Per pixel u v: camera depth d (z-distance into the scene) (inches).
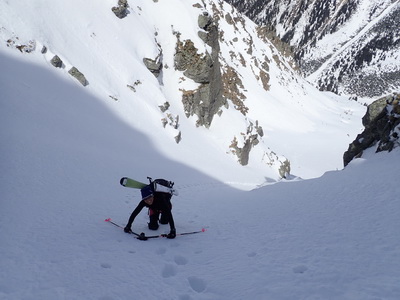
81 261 217.0
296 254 229.0
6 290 170.6
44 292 173.5
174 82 1512.1
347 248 225.0
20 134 561.9
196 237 299.4
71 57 1008.9
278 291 176.9
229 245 270.2
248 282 193.8
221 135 1546.5
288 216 346.0
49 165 498.0
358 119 3622.0
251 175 1342.3
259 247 256.2
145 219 356.8
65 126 736.3
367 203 329.7
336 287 172.6
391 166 443.2
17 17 892.6
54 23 1026.7
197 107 1509.6
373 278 176.2
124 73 1182.3
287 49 4490.7
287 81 3508.9
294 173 1897.1
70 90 901.8
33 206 322.0
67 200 374.0
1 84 682.2
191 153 1190.9
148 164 839.7
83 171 543.8
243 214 392.5
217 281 201.5
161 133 1137.4
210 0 3245.6
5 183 368.5
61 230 273.1
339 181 466.3
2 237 236.1
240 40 3213.6
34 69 839.1
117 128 951.6
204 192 683.4
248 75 2945.4
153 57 1355.8
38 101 738.2
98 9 1267.2
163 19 1579.7
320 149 2386.8
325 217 315.0
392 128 550.9
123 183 277.6
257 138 1720.0
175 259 244.2
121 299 175.9
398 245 215.0
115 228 303.1
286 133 2571.4
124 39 1295.5
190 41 1518.2
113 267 215.0
